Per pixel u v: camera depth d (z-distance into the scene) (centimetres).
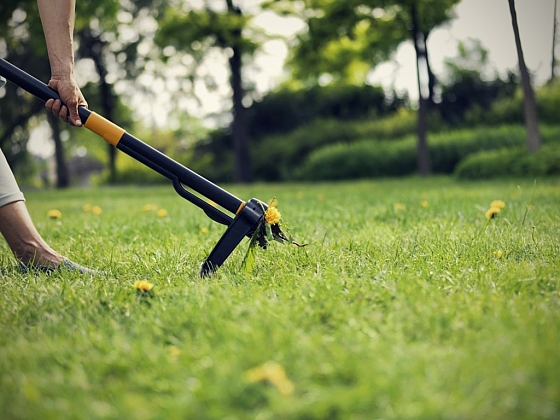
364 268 240
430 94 2258
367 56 1758
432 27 1581
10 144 2488
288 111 2492
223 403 119
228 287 209
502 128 1833
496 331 152
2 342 161
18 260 262
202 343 152
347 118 2423
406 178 1627
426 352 142
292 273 235
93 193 1292
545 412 113
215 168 2542
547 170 1094
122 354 147
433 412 111
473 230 336
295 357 138
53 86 247
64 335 167
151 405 121
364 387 118
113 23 1909
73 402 124
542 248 276
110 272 252
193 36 1870
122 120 2667
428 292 194
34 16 1460
